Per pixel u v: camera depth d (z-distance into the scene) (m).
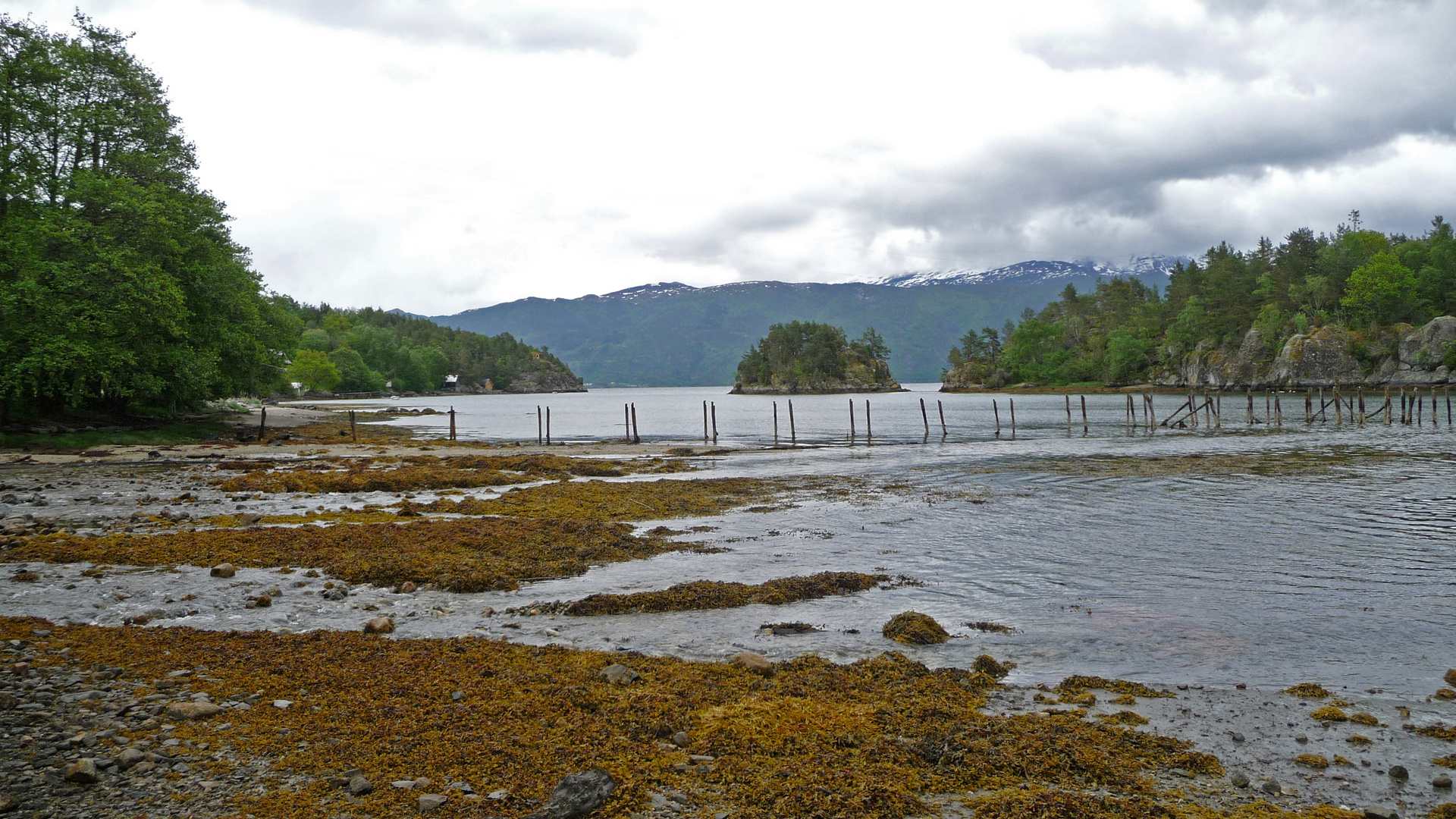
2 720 7.25
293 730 7.28
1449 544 18.66
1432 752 7.63
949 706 8.55
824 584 14.32
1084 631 11.91
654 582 14.95
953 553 17.83
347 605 12.70
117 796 5.93
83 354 34.78
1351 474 32.84
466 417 104.56
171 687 8.34
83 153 42.69
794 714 8.11
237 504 23.50
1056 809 6.09
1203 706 8.85
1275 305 143.38
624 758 6.86
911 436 62.81
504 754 6.86
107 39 43.62
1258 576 15.50
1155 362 175.62
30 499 22.47
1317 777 7.05
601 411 126.75
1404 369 119.75
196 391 43.28
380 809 5.82
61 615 11.61
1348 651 10.98
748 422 90.44
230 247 51.19
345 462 36.69
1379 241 145.12
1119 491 28.47
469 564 15.42
